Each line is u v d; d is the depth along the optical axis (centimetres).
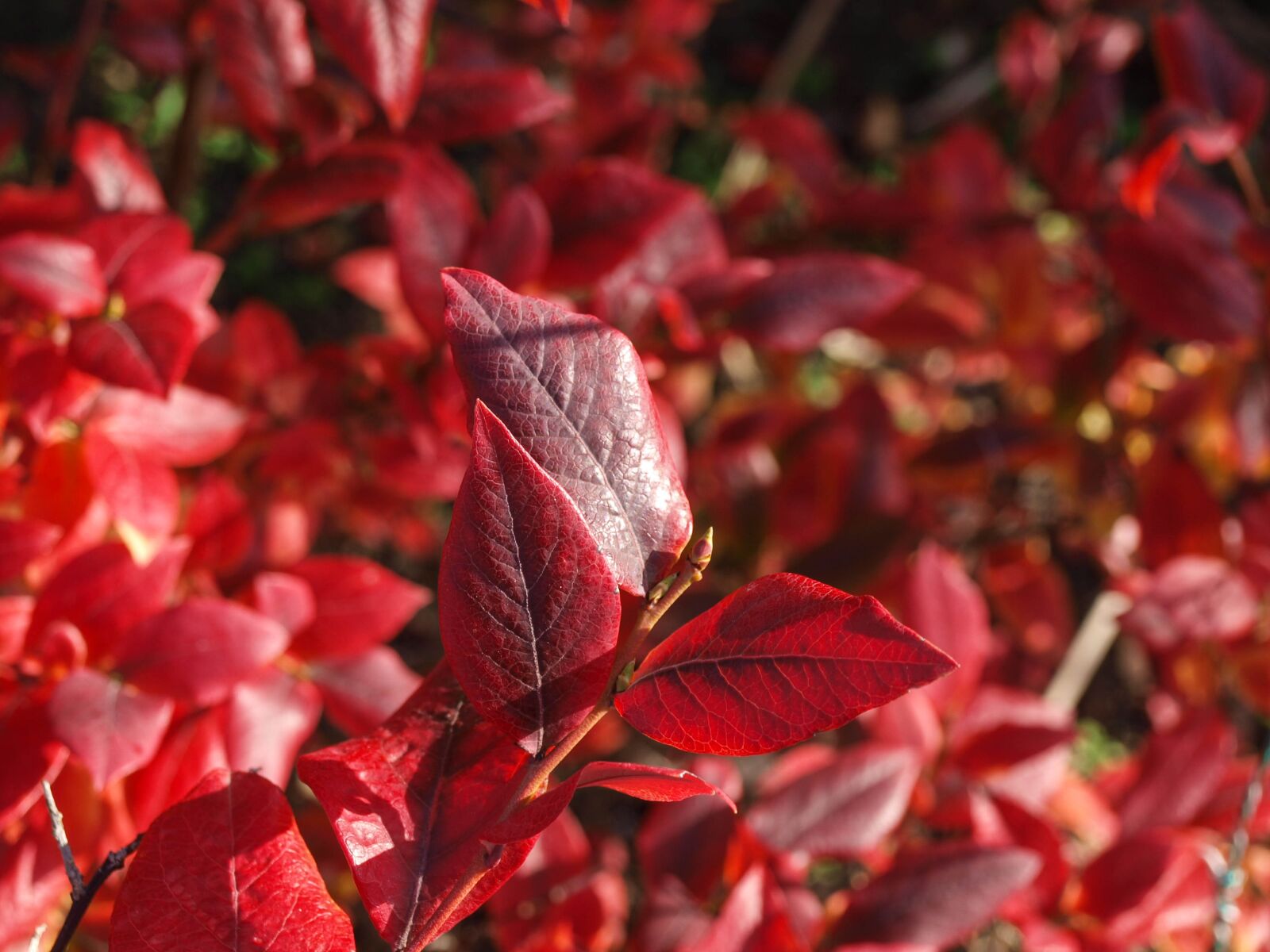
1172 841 51
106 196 50
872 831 50
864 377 79
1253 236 59
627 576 35
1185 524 67
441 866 35
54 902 43
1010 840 51
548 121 86
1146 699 108
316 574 47
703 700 34
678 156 140
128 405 46
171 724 44
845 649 33
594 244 50
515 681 34
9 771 41
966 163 81
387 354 50
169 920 35
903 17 161
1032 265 82
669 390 82
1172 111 53
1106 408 77
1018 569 87
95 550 42
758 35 156
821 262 54
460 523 34
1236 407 67
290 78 50
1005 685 82
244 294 122
